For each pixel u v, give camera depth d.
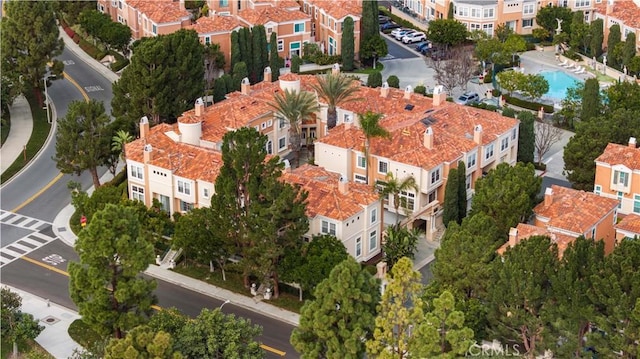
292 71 167.00
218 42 168.50
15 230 120.44
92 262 89.00
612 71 172.25
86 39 188.75
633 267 81.81
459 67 160.88
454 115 129.25
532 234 99.69
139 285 89.88
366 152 119.44
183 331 85.06
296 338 82.44
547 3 190.50
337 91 135.12
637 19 177.00
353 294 79.44
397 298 77.06
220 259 106.56
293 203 99.06
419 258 112.56
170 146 120.88
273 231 98.19
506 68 174.25
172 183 117.00
